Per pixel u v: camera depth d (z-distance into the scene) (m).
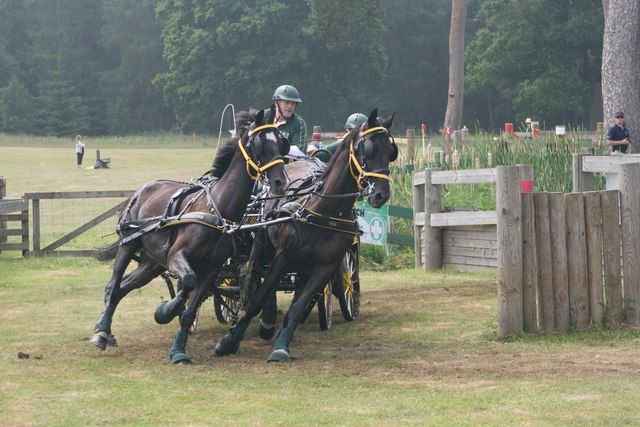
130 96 94.00
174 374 8.31
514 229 9.66
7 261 16.81
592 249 9.92
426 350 9.37
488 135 20.84
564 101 62.38
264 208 9.40
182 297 8.48
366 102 89.31
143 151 58.75
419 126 92.38
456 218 15.19
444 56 91.88
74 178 37.62
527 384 7.78
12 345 9.78
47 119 90.00
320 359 9.02
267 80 72.88
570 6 64.31
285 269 9.04
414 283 14.17
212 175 9.09
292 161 10.23
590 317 9.99
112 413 6.98
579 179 13.12
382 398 7.40
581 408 6.95
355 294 11.38
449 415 6.83
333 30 61.47
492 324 10.51
